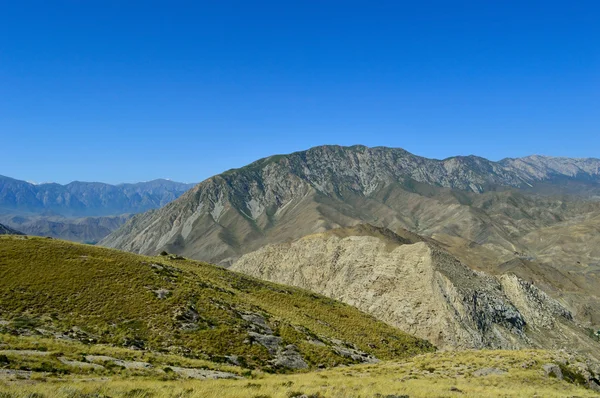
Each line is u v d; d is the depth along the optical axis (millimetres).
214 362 39656
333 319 75438
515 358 39438
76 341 37188
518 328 109625
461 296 103312
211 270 84562
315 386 27094
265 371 42312
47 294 45812
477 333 95750
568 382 34875
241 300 63031
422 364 41125
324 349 52844
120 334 41875
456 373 36375
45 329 38812
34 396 17594
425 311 102375
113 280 52719
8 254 52781
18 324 38375
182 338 44312
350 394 23250
